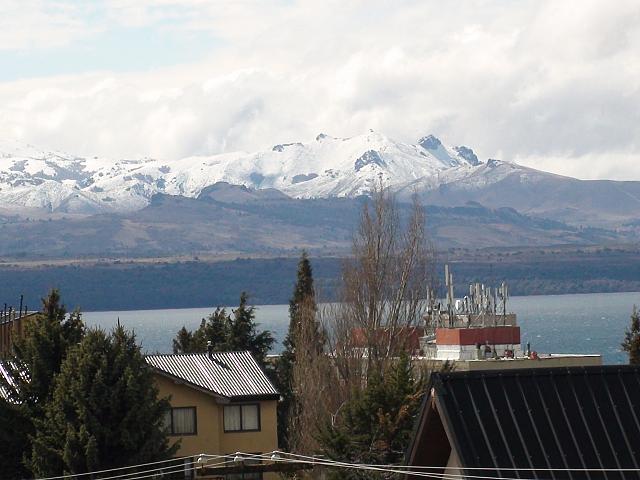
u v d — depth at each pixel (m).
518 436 38.22
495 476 37.38
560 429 38.69
